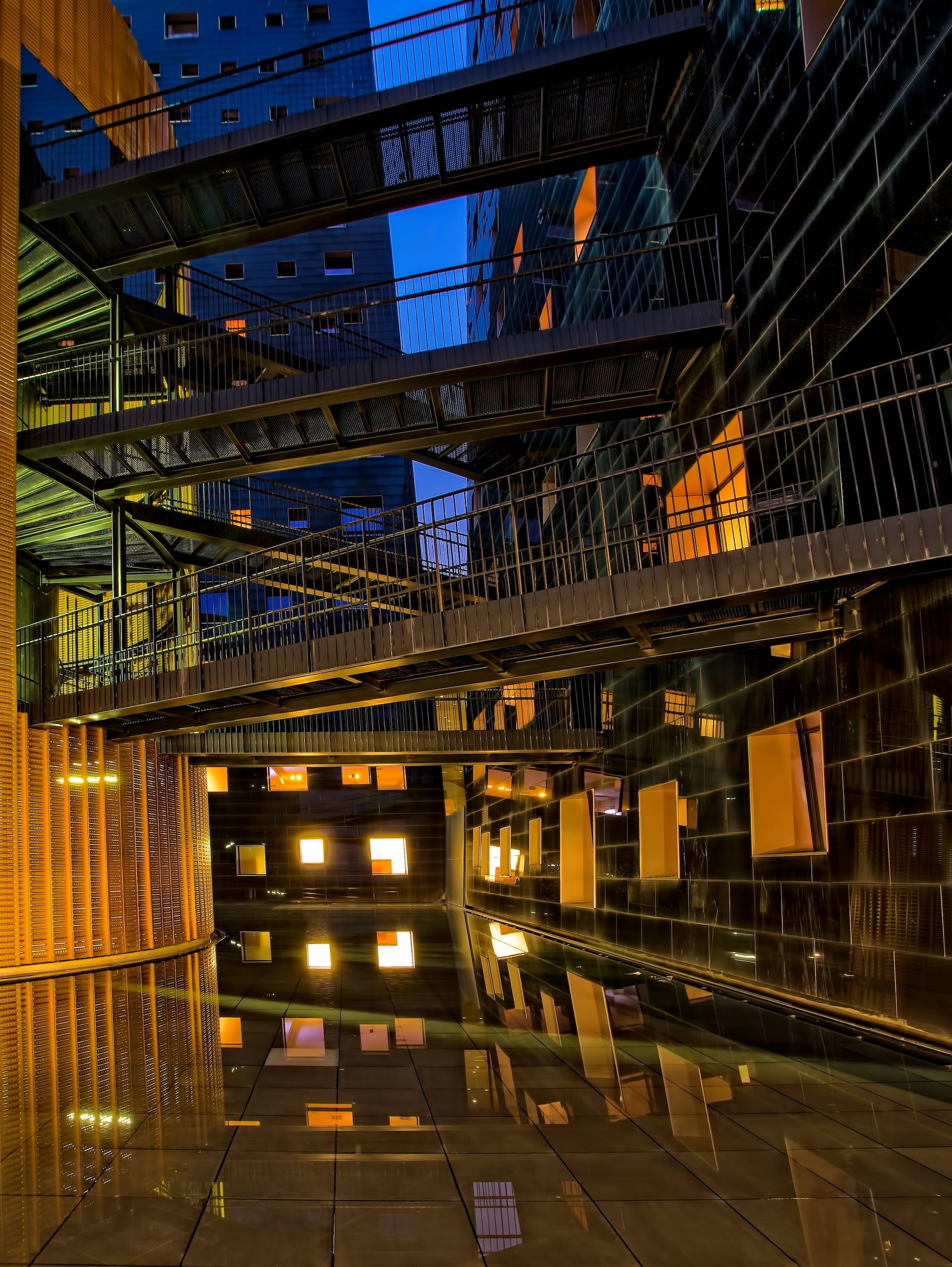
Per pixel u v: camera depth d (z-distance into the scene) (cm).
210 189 1842
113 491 2048
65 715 1752
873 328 1102
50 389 2169
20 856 1697
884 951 1072
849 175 1141
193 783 2434
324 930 2808
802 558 957
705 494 1622
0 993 1441
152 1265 445
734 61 1457
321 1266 445
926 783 1002
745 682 1463
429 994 1381
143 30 4991
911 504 1025
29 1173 575
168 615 2739
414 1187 553
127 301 2167
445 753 2305
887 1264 451
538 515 2684
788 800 1383
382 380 1703
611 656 1348
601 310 2208
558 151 1791
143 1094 775
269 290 4625
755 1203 530
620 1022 1132
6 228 1805
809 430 1228
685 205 1662
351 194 1844
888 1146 632
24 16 1905
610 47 1590
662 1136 655
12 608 1736
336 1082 816
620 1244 473
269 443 1953
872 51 1087
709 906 1577
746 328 1436
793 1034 1053
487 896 3538
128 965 1870
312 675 1427
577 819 2475
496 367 1655
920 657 1016
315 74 4922
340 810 4225
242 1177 569
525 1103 742
